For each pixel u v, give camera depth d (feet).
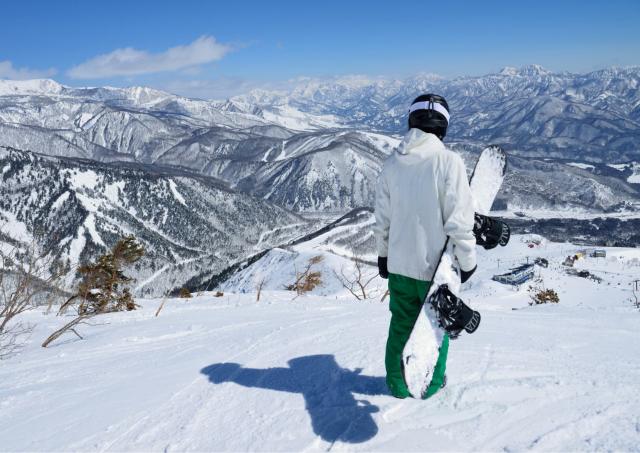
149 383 9.61
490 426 6.66
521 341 11.70
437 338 6.34
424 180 6.97
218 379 9.42
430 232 7.03
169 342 14.57
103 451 6.62
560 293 141.49
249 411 7.66
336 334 12.79
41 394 9.71
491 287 153.58
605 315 16.26
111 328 20.10
